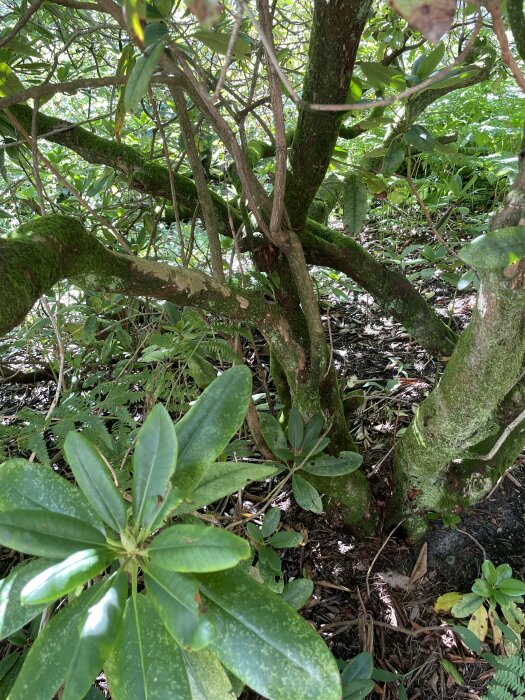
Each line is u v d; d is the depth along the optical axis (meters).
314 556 1.48
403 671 1.27
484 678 1.24
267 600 0.58
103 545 0.60
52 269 0.65
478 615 1.27
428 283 2.45
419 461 1.23
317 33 0.98
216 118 0.92
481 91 2.74
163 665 0.55
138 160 1.47
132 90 0.65
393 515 1.44
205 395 0.71
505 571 1.28
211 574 0.59
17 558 1.46
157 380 1.27
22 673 0.54
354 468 1.19
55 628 0.57
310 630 0.56
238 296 1.04
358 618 1.35
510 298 0.81
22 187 2.10
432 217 2.62
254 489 1.65
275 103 0.85
